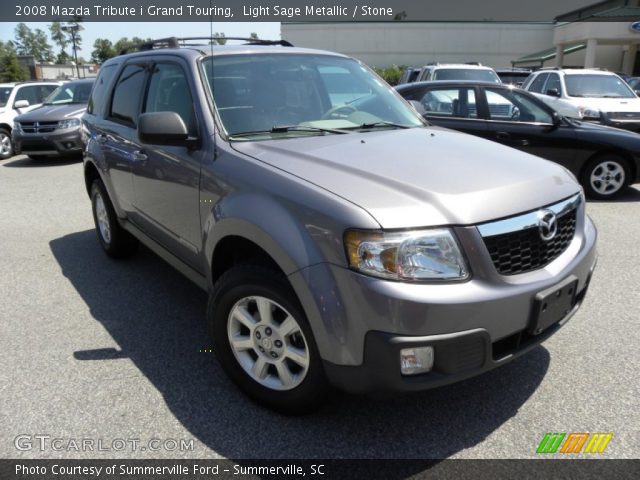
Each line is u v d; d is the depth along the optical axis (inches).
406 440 99.3
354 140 120.3
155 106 146.3
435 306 83.6
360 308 85.1
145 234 158.2
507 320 90.0
